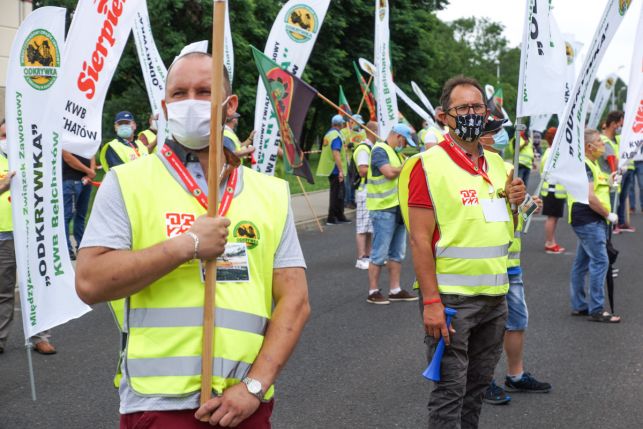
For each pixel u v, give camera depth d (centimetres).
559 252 1113
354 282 896
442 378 364
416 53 3484
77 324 692
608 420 473
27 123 465
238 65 2500
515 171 385
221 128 226
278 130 787
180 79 232
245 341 230
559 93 454
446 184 366
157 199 231
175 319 226
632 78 684
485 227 369
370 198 783
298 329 239
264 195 246
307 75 2856
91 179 960
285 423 465
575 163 489
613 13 460
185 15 2420
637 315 738
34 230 466
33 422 462
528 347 630
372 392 521
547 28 452
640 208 1677
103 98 522
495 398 500
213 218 220
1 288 591
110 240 224
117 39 525
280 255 245
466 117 365
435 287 365
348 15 3078
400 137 777
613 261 716
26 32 460
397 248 800
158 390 224
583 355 607
